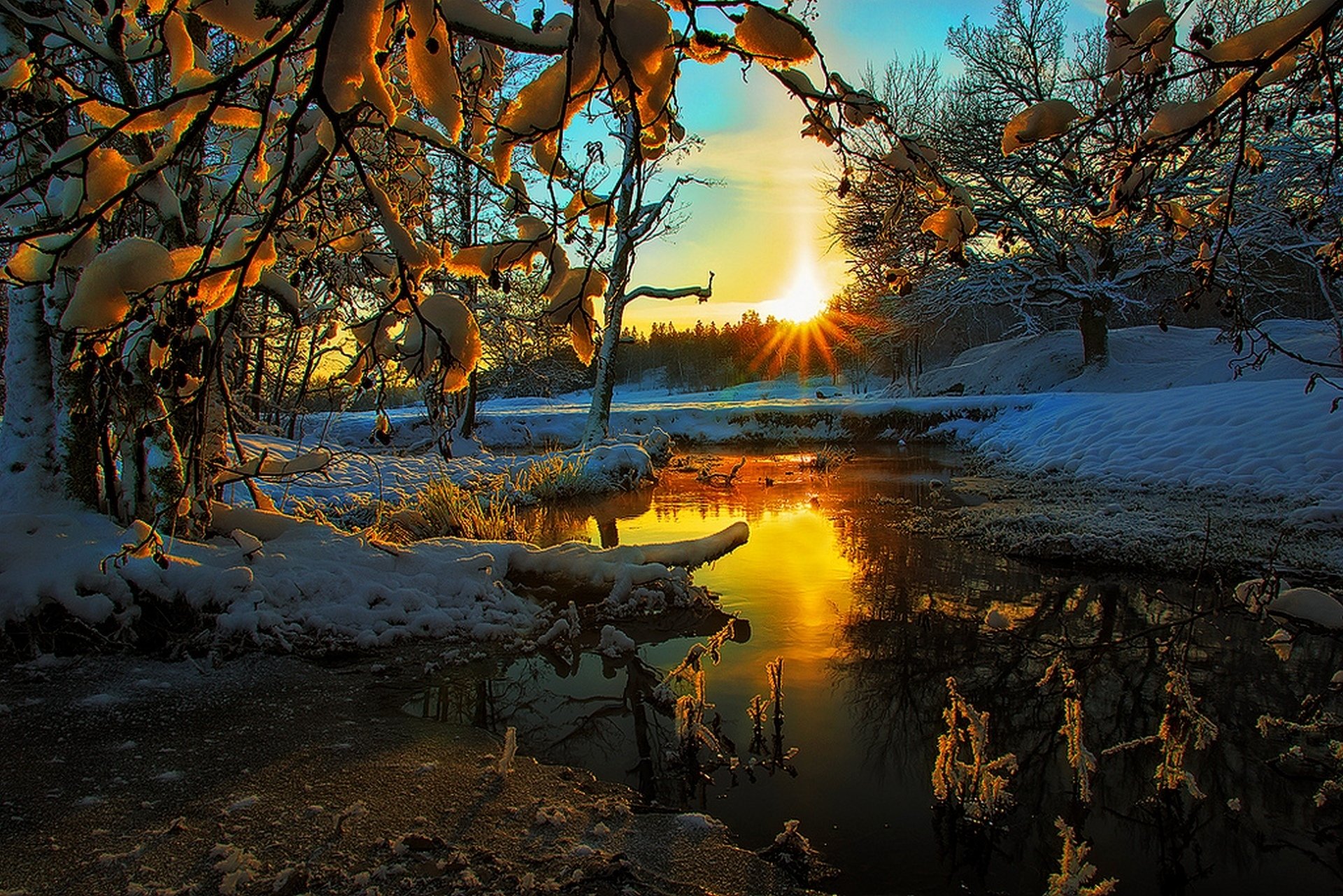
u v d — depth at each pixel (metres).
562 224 1.48
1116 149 2.09
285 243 2.63
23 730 4.32
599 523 12.15
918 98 28.02
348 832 3.44
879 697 5.32
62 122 3.22
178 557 5.98
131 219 4.90
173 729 4.45
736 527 9.70
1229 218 2.21
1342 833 3.63
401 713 4.89
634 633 6.69
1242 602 3.50
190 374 1.47
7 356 6.09
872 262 20.84
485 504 12.20
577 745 4.55
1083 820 3.79
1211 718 4.81
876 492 14.68
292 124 1.17
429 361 1.40
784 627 6.82
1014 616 6.99
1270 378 20.97
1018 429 19.94
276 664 5.48
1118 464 13.59
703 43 1.27
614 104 1.36
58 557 5.60
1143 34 1.83
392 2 1.17
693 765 4.31
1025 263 28.72
